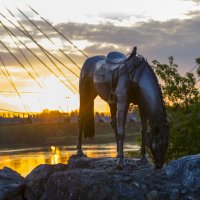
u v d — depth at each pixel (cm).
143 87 733
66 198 720
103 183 706
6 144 14025
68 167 846
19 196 827
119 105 757
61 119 6384
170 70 1889
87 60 898
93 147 12344
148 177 713
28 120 5788
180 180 689
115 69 779
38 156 10394
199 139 1659
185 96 1858
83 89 895
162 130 716
